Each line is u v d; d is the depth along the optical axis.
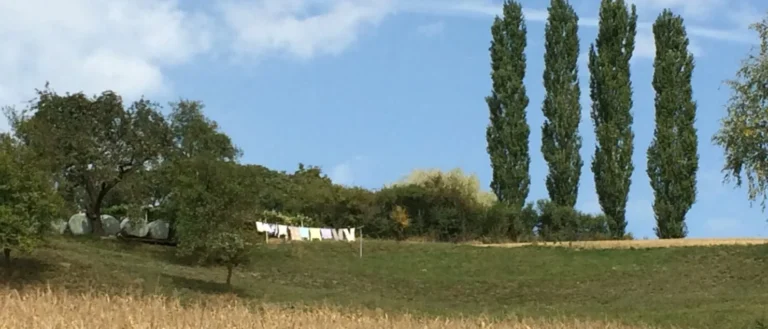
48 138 51.94
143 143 54.25
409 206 65.62
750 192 20.86
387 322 26.61
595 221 65.12
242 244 42.62
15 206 37.88
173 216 50.72
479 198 74.75
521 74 70.25
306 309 29.31
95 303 24.64
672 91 65.50
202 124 58.28
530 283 49.19
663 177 64.69
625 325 31.22
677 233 64.12
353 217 65.31
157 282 39.66
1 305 23.81
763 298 38.84
